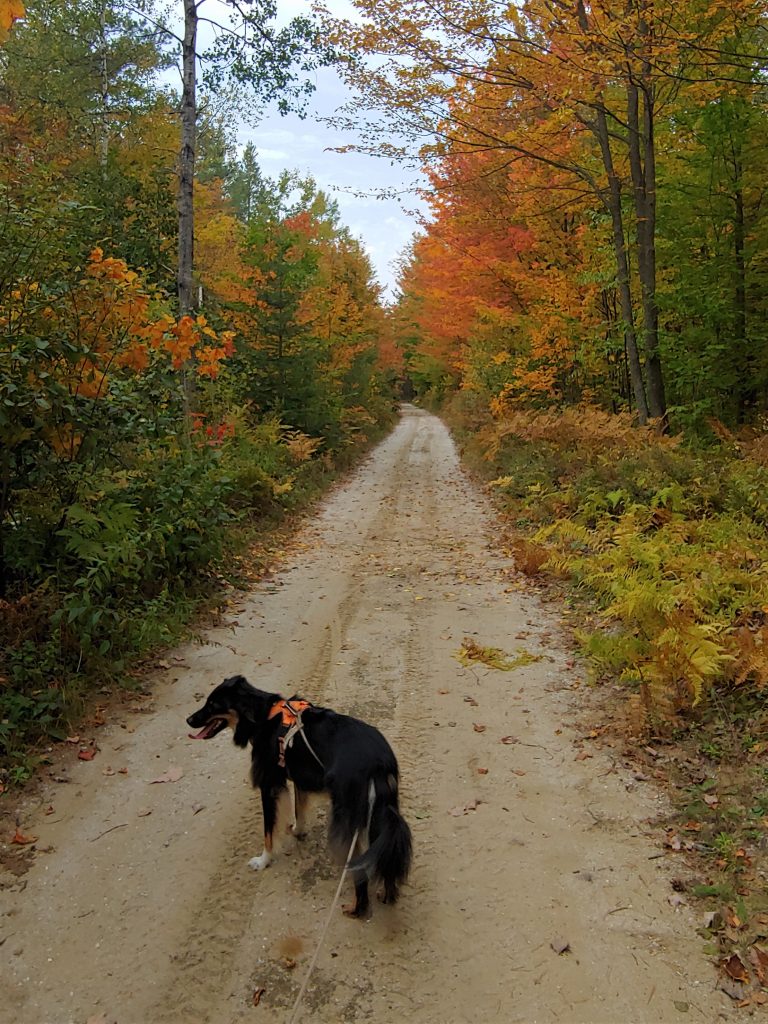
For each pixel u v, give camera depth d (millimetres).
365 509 14891
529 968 3242
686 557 6852
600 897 3662
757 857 3816
